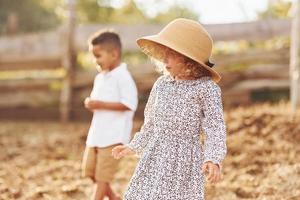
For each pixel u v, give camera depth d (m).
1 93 13.19
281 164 6.86
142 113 11.83
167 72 4.20
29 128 11.41
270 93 11.55
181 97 4.04
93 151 5.50
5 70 13.08
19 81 13.09
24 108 13.12
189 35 4.04
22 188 6.51
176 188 3.98
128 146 4.26
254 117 8.48
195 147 4.05
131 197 4.04
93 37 5.55
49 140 9.73
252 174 6.72
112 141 5.39
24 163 7.97
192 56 3.97
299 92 9.44
